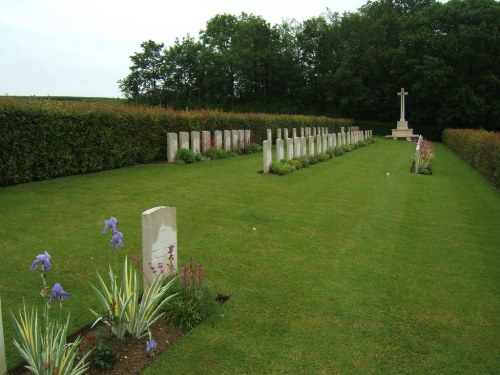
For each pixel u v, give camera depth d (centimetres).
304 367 370
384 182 1382
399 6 5631
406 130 4147
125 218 786
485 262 648
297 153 1634
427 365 381
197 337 407
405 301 502
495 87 4388
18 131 1026
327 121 3884
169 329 419
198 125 1789
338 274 573
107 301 399
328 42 5562
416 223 868
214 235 712
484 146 1700
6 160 1005
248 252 640
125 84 5866
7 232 677
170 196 978
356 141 2941
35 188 994
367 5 5897
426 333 434
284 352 390
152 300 401
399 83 4916
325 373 364
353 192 1171
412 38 4662
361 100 5125
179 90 5922
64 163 1171
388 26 5266
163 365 363
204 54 5644
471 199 1170
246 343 401
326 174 1467
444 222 888
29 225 716
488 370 376
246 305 473
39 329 326
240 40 5750
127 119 1391
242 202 955
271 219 830
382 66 5194
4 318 427
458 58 4453
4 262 560
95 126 1259
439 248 707
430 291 533
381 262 627
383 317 462
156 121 1526
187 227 750
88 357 362
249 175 1316
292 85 5644
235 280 539
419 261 640
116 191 1002
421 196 1173
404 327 443
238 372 360
